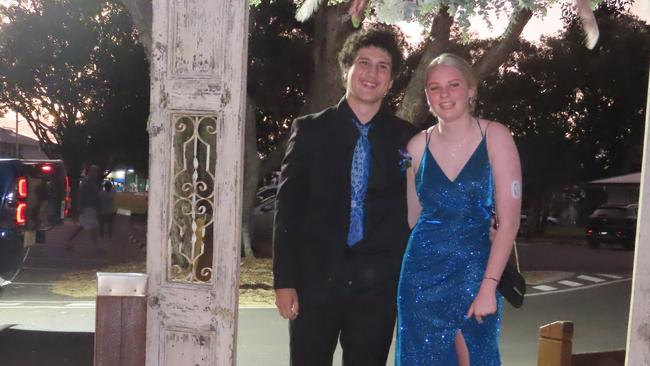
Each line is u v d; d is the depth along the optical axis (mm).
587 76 29016
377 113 3160
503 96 30328
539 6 3318
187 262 3043
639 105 29141
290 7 17234
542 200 33469
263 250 15141
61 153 32969
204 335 2822
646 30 28141
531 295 10945
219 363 2805
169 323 2850
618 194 28641
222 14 2777
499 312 2920
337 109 3139
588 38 3377
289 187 3047
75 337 6852
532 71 29969
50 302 9094
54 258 14094
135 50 27922
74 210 30906
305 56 18953
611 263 17141
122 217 22000
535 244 25359
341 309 3031
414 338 2945
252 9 15594
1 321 7641
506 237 2777
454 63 2902
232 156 2775
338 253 3012
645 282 2297
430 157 2967
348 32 11742
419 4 3303
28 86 29812
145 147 31203
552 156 30859
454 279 2893
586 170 32750
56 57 28484
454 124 2904
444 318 2898
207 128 2883
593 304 10039
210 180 3078
